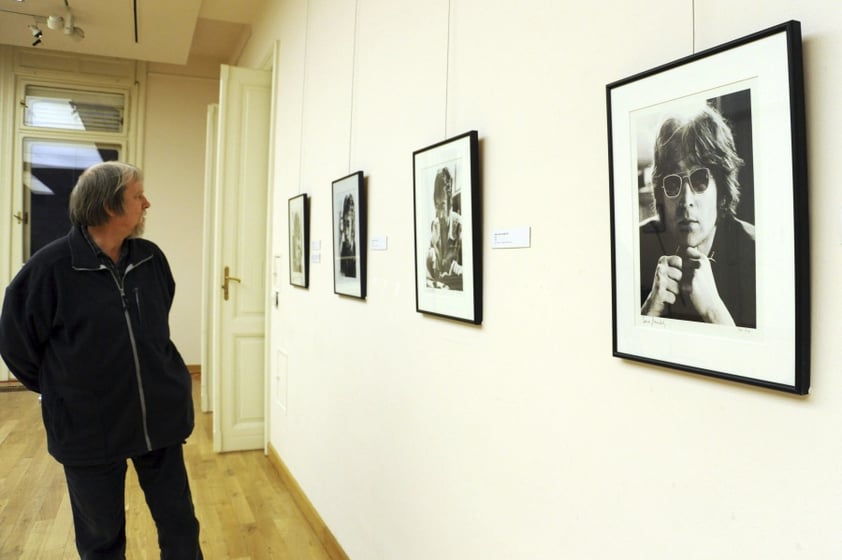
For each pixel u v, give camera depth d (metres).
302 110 3.57
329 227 3.01
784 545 0.86
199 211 7.00
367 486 2.44
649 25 1.10
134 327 2.12
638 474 1.12
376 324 2.38
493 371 1.58
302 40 3.60
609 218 1.18
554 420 1.35
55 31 5.16
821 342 0.83
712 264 0.95
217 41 6.36
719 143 0.94
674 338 1.02
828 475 0.81
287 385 3.81
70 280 2.01
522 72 1.46
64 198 6.50
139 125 6.71
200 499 3.47
